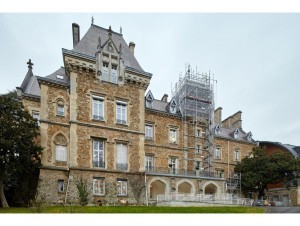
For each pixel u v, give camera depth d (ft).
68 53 92.43
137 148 99.66
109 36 102.63
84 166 88.63
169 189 104.99
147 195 96.63
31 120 87.92
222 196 107.65
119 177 93.40
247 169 144.77
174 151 129.39
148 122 124.77
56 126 94.94
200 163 137.28
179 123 134.72
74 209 62.39
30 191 91.35
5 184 92.84
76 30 118.93
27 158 82.89
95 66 96.63
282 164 135.13
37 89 116.06
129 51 113.50
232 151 159.43
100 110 96.02
